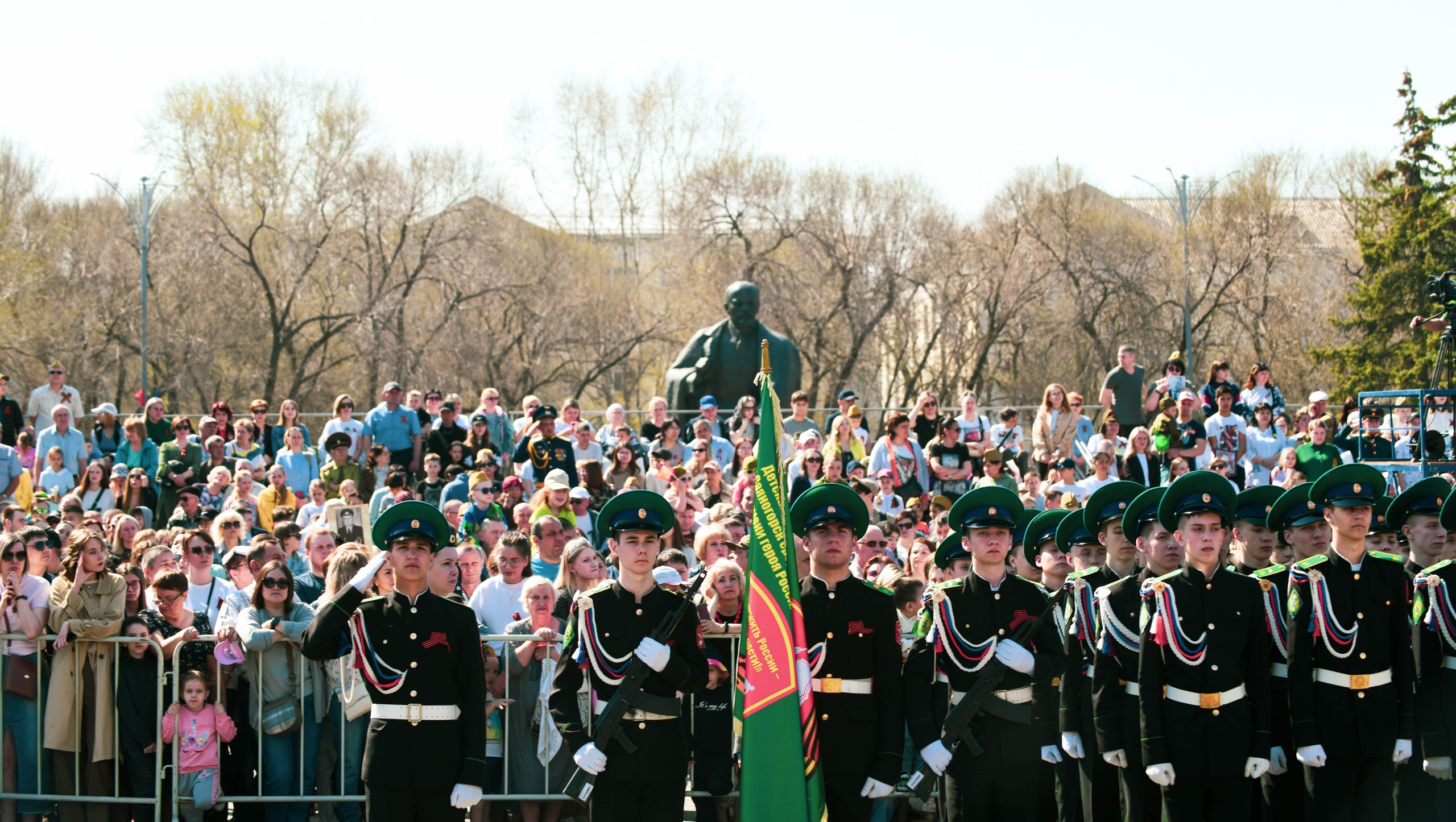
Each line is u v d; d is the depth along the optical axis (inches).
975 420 607.8
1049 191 1686.8
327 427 596.4
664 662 225.6
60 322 1539.1
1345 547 242.4
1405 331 1425.9
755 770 225.8
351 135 1685.5
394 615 231.0
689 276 1707.7
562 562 308.3
